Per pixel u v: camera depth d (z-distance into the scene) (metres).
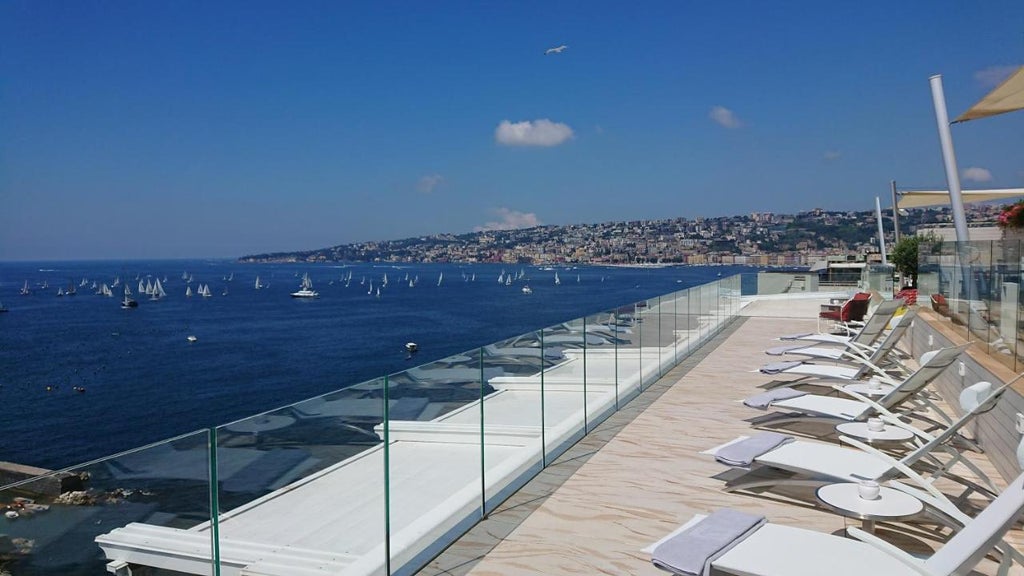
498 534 4.95
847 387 7.68
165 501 2.97
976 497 5.55
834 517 5.17
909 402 8.26
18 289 164.12
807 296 25.81
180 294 146.88
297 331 81.44
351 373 56.50
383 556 4.30
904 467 4.50
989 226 24.72
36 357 65.19
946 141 13.93
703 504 5.47
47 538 2.55
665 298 11.51
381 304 117.12
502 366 5.87
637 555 4.57
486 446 5.56
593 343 8.09
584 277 180.50
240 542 3.31
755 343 14.81
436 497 4.85
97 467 2.71
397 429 4.48
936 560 3.07
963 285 9.23
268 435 3.48
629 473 6.27
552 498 5.66
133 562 2.82
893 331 8.92
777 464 5.19
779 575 3.33
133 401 48.72
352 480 4.05
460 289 151.88
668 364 11.70
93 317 99.75
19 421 44.12
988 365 7.03
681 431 7.71
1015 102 8.96
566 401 7.26
